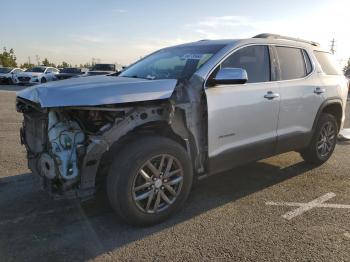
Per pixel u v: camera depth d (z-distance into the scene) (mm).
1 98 16406
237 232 3580
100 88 3357
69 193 3383
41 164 3541
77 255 3168
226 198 4430
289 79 4883
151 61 4828
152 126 3695
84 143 3344
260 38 4691
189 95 3785
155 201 3664
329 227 3695
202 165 4047
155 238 3459
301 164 5840
